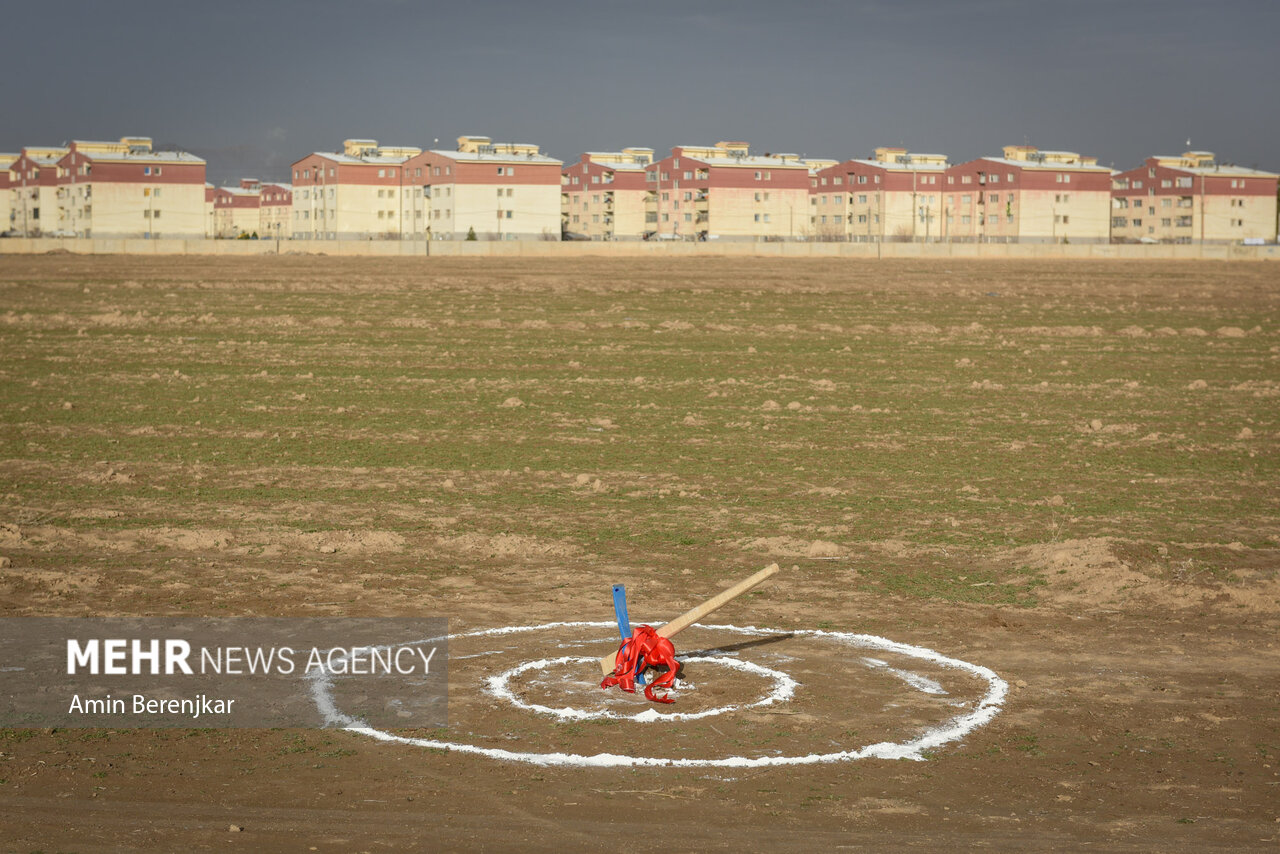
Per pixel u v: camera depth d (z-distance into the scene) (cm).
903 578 1267
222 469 1836
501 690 927
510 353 3384
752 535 1448
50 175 14062
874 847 673
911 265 8238
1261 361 3409
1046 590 1227
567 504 1617
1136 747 825
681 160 14575
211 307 4634
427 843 673
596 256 8981
